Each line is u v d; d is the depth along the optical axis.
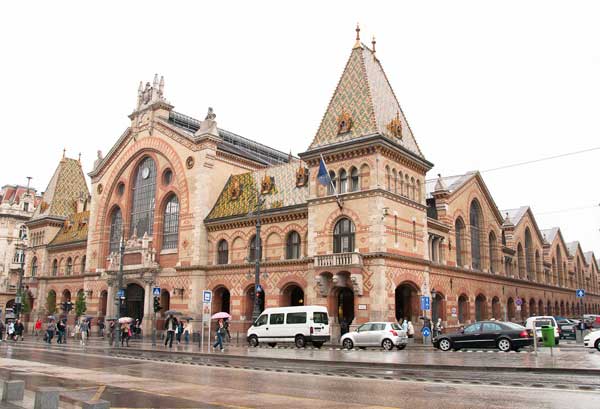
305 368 25.14
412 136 48.81
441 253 52.16
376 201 41.50
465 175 60.62
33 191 113.44
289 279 47.31
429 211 55.03
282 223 49.25
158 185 61.28
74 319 72.06
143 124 64.56
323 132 46.38
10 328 57.44
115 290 62.38
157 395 16.64
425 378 20.39
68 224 80.38
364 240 41.72
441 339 34.50
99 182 70.44
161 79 64.56
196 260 54.44
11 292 104.94
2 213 106.50
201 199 55.62
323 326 39.28
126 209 65.00
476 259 59.88
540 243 80.62
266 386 18.66
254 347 39.81
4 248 105.81
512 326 32.53
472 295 56.47
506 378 20.09
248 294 51.34
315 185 45.78
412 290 45.53
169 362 29.47
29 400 15.09
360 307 40.84
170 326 43.69
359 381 19.72
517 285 69.44
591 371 21.06
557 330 37.72
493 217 64.38
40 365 26.92
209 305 38.72
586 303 102.19
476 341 33.09
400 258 42.59
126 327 45.62
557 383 18.48
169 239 59.41
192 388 18.23
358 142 42.78
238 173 60.56
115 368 25.84
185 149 58.59
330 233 43.81
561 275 89.06
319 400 15.38
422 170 48.66
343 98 46.50
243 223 52.34
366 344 36.34
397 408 13.94
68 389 17.94
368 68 46.88
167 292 58.59
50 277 78.31
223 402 15.16
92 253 69.06
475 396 15.80
